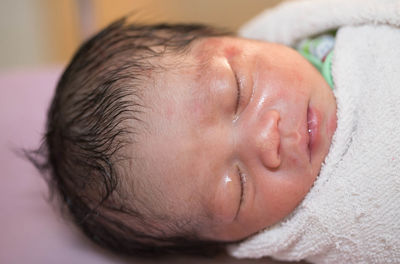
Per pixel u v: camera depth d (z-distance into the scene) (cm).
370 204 78
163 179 80
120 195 84
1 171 117
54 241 102
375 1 88
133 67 84
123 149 80
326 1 99
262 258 97
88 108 85
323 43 98
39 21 175
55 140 92
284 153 79
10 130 124
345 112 83
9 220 107
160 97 79
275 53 85
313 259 89
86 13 159
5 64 174
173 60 83
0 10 170
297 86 81
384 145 78
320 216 82
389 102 79
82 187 89
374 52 86
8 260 98
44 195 110
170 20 170
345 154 82
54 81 135
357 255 81
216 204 79
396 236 76
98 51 93
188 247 95
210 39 89
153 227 87
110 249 98
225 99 77
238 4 169
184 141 78
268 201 81
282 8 111
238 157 79
